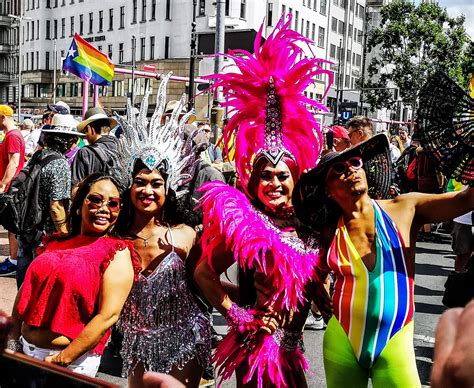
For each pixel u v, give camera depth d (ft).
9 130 22.90
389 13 130.72
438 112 8.69
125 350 10.68
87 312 9.45
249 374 9.26
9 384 4.39
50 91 202.90
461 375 4.45
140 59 156.87
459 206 8.87
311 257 9.52
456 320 4.82
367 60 206.90
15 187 17.08
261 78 10.23
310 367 15.56
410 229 9.29
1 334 4.54
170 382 4.89
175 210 11.03
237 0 121.60
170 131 10.89
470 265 10.09
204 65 102.22
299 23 153.07
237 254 9.08
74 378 4.24
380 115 189.26
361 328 8.89
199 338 10.61
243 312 9.41
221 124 32.58
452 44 127.54
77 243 9.96
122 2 165.37
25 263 17.92
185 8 144.15
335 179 9.04
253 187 10.01
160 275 10.44
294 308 9.35
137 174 10.55
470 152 8.51
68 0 190.29
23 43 213.66
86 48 34.53
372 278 8.84
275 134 10.08
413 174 31.07
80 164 17.57
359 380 9.17
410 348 8.91
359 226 9.05
